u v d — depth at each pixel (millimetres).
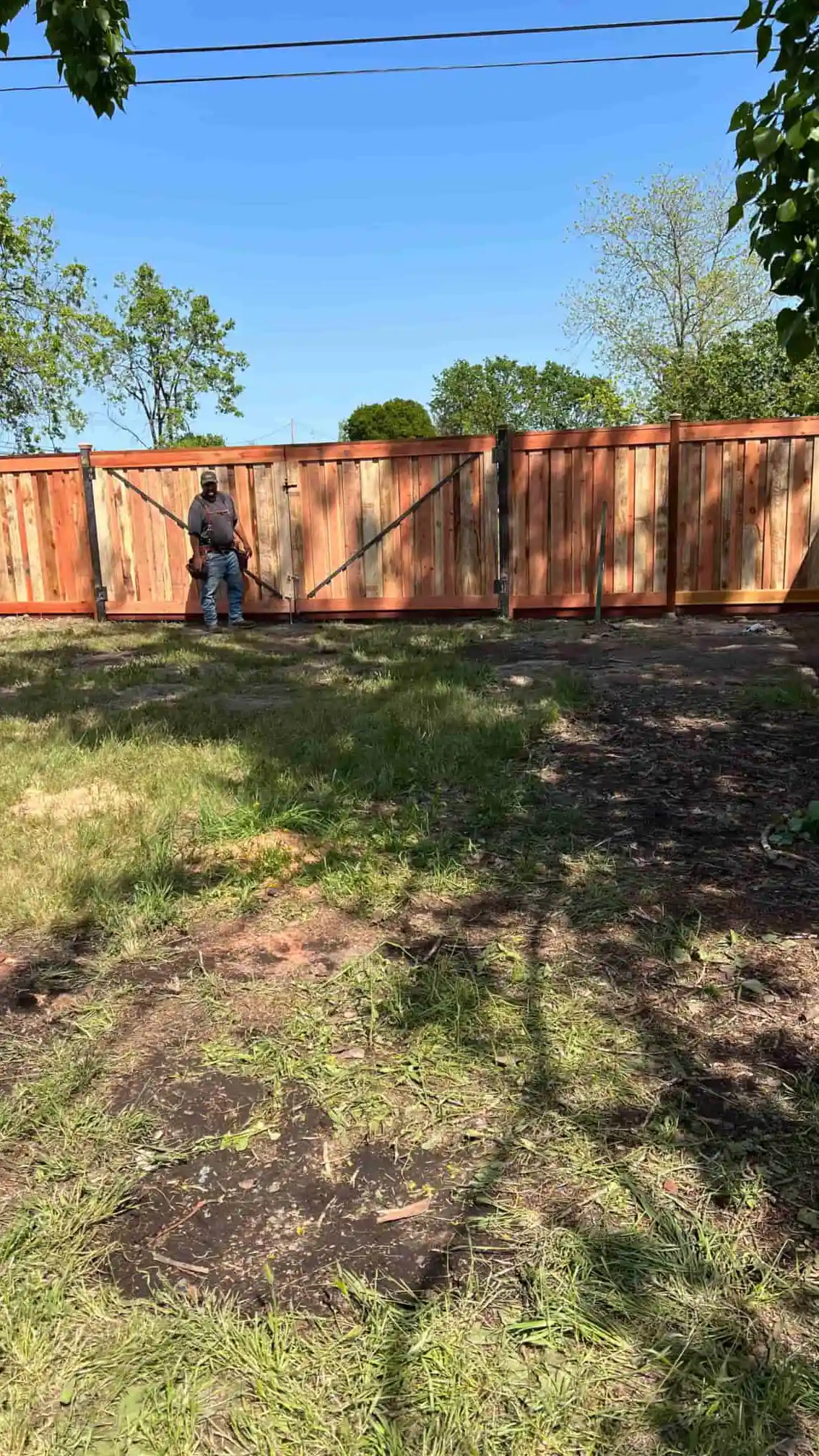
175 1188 2271
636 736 5828
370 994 3039
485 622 11078
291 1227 2143
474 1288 1953
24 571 12320
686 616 10930
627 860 3996
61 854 4023
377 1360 1792
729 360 21750
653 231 27391
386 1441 1643
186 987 3125
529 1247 2057
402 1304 1920
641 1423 1666
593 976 3119
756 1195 2180
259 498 11578
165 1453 1625
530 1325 1858
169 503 11750
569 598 11164
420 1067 2676
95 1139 2428
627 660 8352
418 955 3287
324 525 11523
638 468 10789
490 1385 1740
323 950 3352
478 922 3516
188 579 11867
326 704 6617
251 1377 1769
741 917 3463
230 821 4398
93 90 5293
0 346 27594
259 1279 1999
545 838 4246
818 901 3576
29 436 29984
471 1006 2957
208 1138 2436
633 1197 2186
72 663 9000
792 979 3047
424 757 5281
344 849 4168
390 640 9852
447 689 6848
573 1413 1685
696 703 6559
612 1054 2713
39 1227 2135
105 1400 1725
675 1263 1993
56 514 12062
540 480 11008
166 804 4645
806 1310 1882
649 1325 1854
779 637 9211
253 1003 3023
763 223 3871
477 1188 2230
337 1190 2252
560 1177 2258
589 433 10789
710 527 10789
